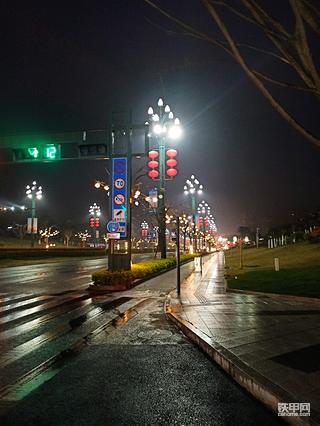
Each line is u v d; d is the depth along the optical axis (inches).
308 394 185.6
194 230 2026.3
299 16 101.8
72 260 1895.9
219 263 1726.1
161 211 1235.2
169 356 285.3
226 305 495.2
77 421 174.9
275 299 542.6
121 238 811.4
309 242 1776.6
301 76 112.9
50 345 322.7
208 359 277.0
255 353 260.7
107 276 746.2
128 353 294.7
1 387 221.5
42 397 205.3
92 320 438.6
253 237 3410.4
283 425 170.2
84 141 799.7
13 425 171.6
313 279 675.4
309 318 392.5
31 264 1551.4
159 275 1073.5
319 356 252.4
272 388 192.7
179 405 193.2
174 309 470.9
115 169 815.7
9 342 335.0
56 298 629.6
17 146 807.1
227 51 118.2
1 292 714.2
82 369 255.0
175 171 863.1
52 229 3722.9
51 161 804.0
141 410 187.0
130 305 551.5
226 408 189.3
